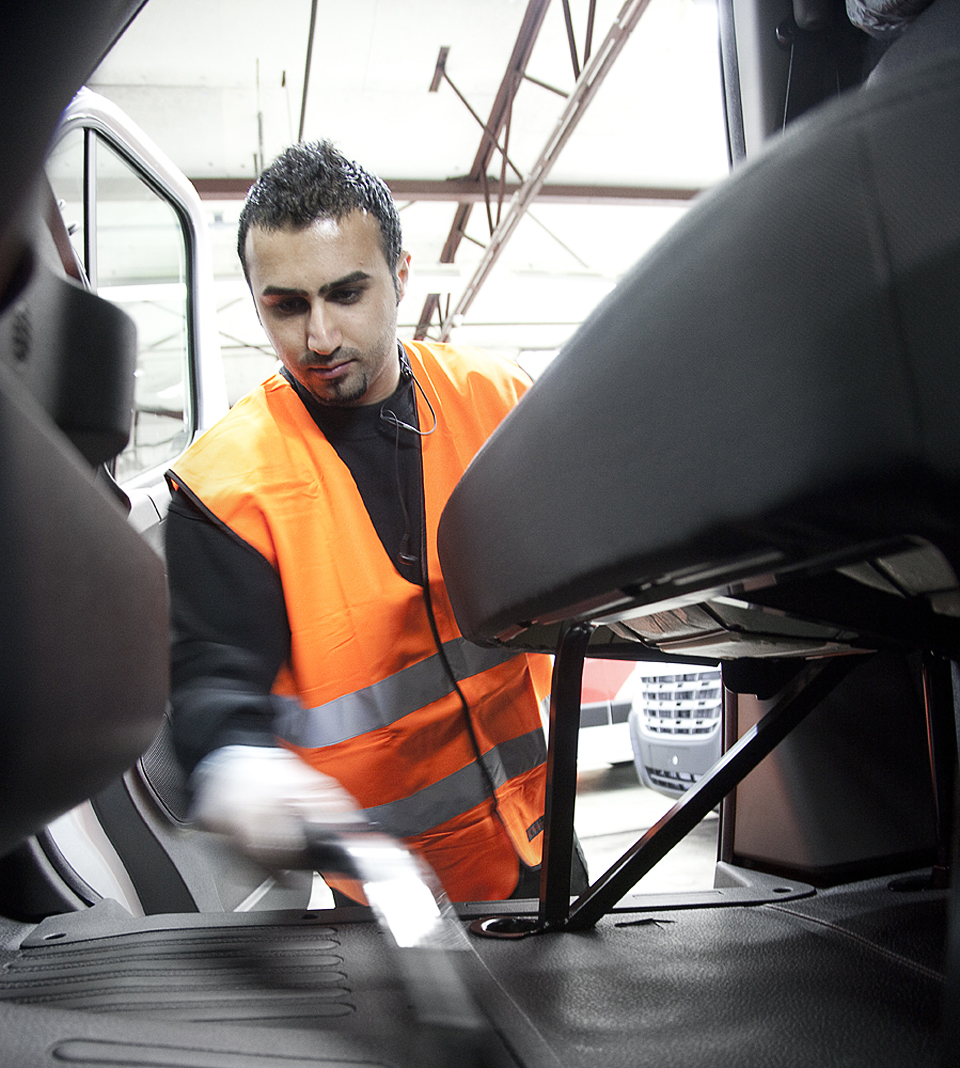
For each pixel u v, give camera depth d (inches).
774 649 29.4
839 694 39.2
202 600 35.2
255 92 219.0
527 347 370.6
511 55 213.3
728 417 11.6
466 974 21.3
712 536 12.0
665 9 199.8
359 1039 16.5
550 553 16.2
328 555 37.0
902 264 9.5
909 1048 18.2
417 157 255.1
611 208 286.0
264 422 38.8
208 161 245.6
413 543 38.3
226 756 21.2
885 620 20.6
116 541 8.8
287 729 37.5
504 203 275.7
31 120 7.4
